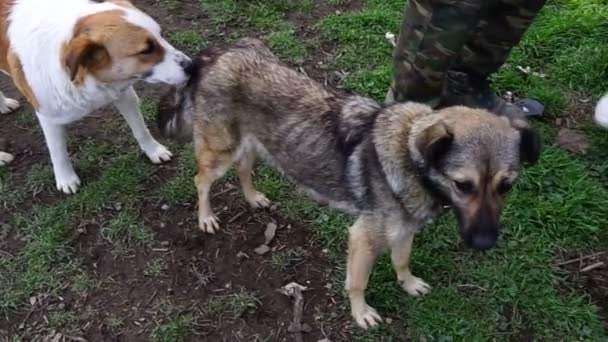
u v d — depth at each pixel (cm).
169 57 117
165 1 178
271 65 111
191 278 122
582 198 130
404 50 119
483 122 91
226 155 118
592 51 159
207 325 115
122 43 114
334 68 160
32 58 118
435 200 99
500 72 156
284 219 131
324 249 126
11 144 146
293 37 167
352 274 109
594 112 146
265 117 111
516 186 133
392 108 101
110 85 120
